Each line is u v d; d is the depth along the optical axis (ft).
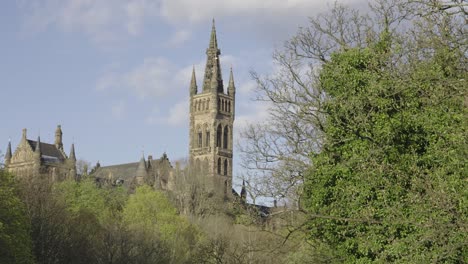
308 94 142.41
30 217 263.49
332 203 121.49
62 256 281.95
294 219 146.00
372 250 109.29
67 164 633.20
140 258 305.32
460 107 106.11
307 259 167.32
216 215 483.51
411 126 112.06
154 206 395.55
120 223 333.62
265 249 177.37
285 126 144.77
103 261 294.87
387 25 130.93
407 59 117.19
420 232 98.68
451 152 97.60
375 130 113.39
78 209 350.23
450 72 102.27
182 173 647.56
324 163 126.52
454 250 90.43
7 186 221.46
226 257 265.13
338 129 123.75
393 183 108.58
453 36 101.55
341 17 147.74
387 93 112.88
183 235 367.25
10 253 199.41
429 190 91.56
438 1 99.25
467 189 92.22
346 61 121.70
